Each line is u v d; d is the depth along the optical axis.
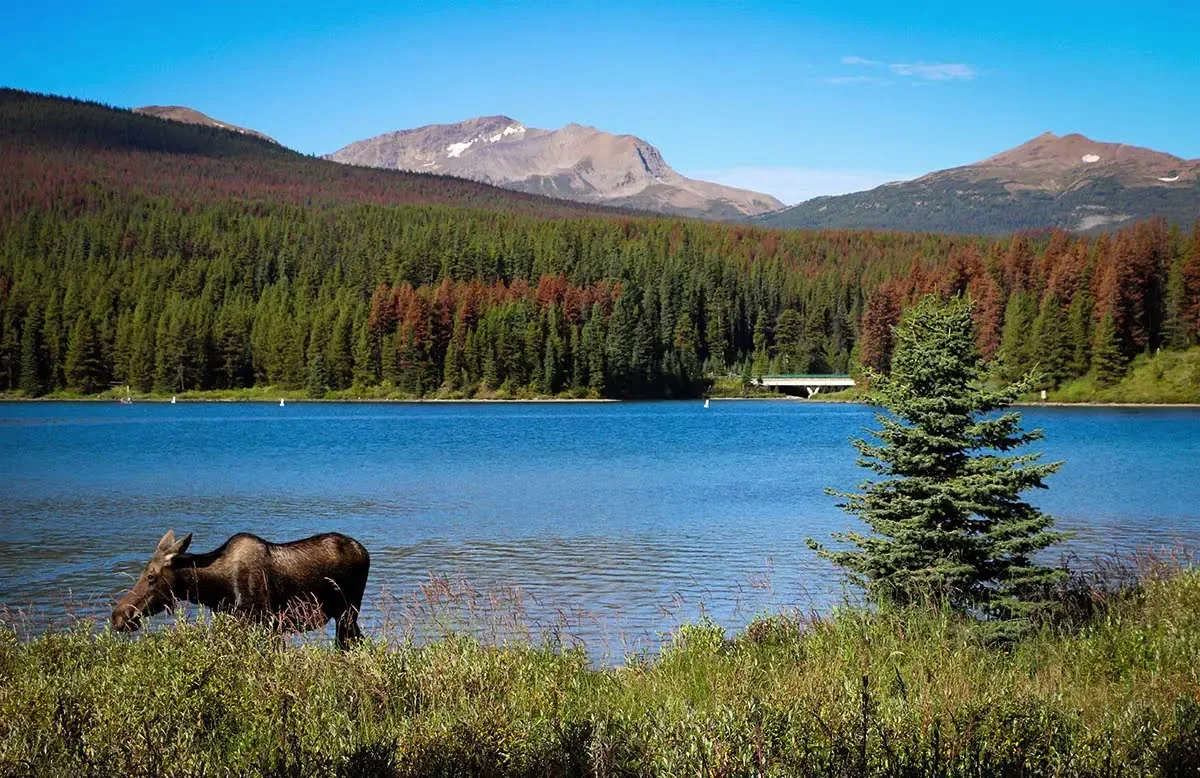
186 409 126.44
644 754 6.25
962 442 13.93
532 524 33.47
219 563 11.16
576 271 190.50
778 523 33.47
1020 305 130.88
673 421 103.12
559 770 6.52
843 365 171.38
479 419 106.69
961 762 6.04
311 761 6.28
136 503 39.31
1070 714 7.39
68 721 7.27
